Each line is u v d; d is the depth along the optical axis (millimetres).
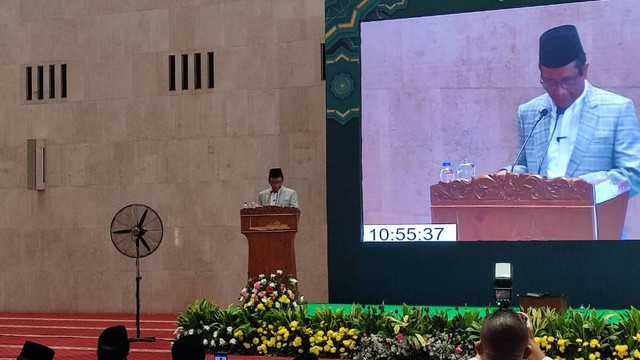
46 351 4070
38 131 16969
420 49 13242
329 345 9273
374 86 13469
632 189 12117
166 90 16172
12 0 17234
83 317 15633
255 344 9805
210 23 15938
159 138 16156
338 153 13695
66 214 16719
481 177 12867
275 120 15430
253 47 15641
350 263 13555
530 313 8680
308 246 15086
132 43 16438
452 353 8484
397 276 13266
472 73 12961
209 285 15695
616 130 12227
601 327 8102
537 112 12625
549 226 12516
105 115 16547
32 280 16859
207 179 15805
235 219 15594
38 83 17031
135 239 12047
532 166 12633
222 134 15742
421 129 13203
